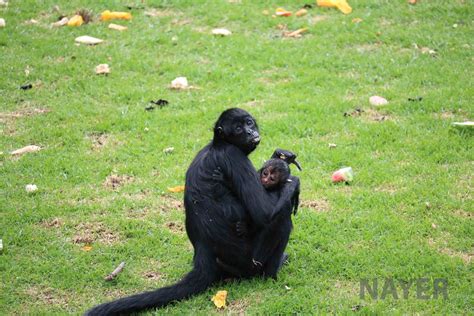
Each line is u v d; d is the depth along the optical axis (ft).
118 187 34.71
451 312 25.07
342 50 49.37
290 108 41.81
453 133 38.19
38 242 30.09
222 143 26.53
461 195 32.63
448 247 29.01
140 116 41.50
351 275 27.35
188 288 25.93
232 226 25.99
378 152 37.06
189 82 45.75
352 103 41.96
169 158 37.11
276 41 50.93
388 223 30.53
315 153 37.04
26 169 36.04
